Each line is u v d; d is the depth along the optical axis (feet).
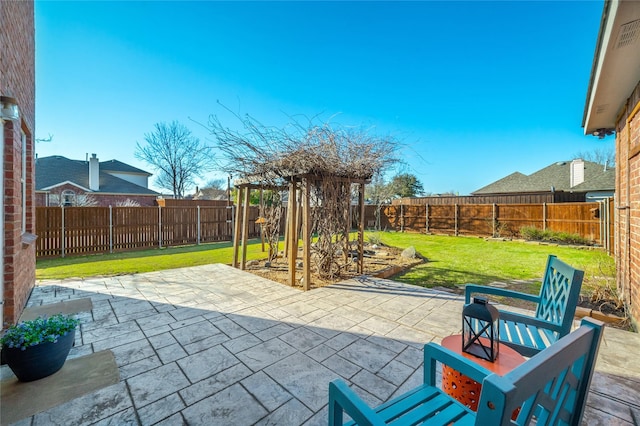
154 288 16.26
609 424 6.25
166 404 6.86
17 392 7.23
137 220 33.58
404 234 47.83
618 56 9.19
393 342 9.96
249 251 30.99
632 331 11.02
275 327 11.13
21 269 12.89
